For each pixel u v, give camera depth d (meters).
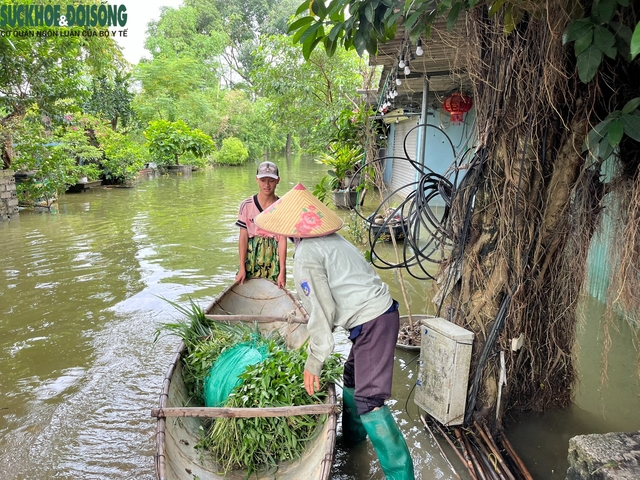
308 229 2.56
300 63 15.01
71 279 6.58
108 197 14.50
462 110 6.58
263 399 2.82
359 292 2.56
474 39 2.92
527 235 2.93
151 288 6.22
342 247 2.63
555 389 3.41
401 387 3.88
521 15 2.46
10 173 10.95
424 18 2.76
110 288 6.22
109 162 16.70
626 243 2.49
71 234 9.34
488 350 3.05
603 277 5.12
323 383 2.99
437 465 2.98
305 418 2.85
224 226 10.11
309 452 2.74
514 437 3.20
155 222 10.56
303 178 20.00
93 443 3.21
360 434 3.17
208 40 34.62
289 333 3.90
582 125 2.62
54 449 3.15
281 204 2.68
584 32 1.98
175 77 27.58
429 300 5.48
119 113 20.81
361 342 2.59
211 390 3.17
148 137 21.45
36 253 7.95
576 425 3.32
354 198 10.96
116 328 5.02
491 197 3.01
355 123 10.71
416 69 5.77
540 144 2.82
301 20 2.71
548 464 2.96
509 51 2.75
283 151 47.34
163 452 2.35
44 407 3.62
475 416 3.15
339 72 15.03
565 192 2.83
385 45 4.84
